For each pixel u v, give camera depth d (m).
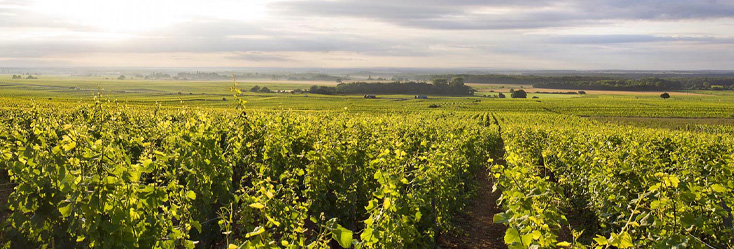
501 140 31.94
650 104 101.50
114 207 4.61
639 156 9.72
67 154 5.50
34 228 5.33
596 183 8.80
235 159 9.25
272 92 145.25
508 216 4.48
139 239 4.88
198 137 7.67
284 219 5.05
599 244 4.02
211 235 7.07
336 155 8.42
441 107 94.50
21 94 95.50
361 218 8.89
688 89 186.38
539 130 23.36
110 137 9.28
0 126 10.76
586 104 103.44
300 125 11.52
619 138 18.44
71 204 4.51
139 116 19.31
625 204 6.84
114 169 4.69
